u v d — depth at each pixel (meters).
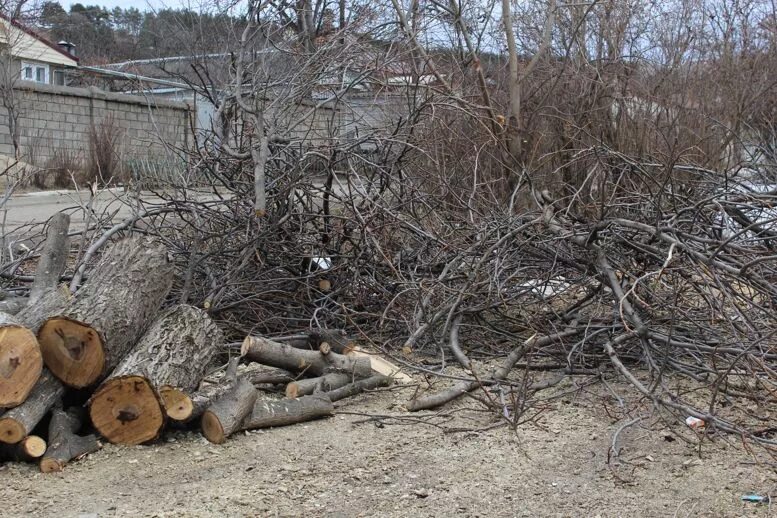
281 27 7.14
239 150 6.55
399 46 7.76
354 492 3.59
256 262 6.36
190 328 4.39
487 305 5.77
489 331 6.05
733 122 10.97
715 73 11.87
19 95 20.77
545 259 6.31
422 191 7.07
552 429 4.43
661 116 10.77
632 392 5.09
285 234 6.44
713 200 5.58
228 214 6.48
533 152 8.20
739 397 4.81
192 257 5.81
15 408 3.74
